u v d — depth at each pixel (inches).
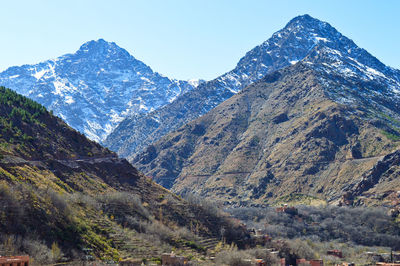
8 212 6574.8
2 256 5615.2
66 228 7160.4
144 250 7815.0
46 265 6131.9
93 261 6752.0
